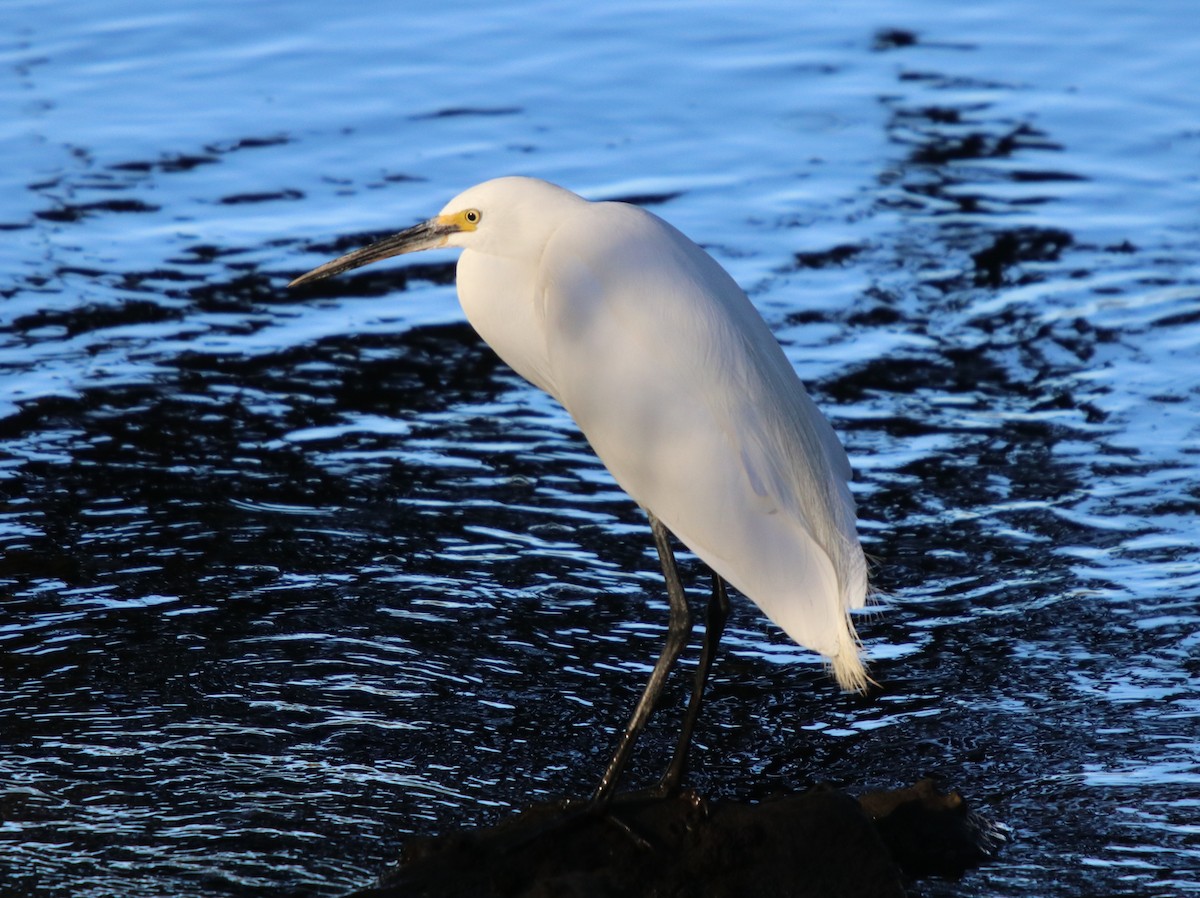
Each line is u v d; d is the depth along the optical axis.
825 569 7.51
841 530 7.63
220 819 8.21
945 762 8.85
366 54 21.89
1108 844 8.01
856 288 15.80
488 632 10.27
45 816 8.20
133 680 9.58
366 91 20.69
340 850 7.97
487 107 20.22
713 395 7.53
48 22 22.80
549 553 11.35
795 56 22.02
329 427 13.29
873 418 13.38
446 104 20.31
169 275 16.12
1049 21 23.47
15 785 8.46
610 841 7.51
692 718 7.91
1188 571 10.92
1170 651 9.98
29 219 17.25
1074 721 9.24
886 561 11.19
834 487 7.75
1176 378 13.95
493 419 13.54
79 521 11.59
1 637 10.02
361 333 15.10
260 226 17.22
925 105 20.45
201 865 7.81
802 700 9.57
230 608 10.46
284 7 23.50
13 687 9.46
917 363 14.33
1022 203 17.81
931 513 11.85
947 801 8.01
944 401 13.67
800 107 20.36
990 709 9.40
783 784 8.66
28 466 12.41
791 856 7.37
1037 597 10.67
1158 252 16.59
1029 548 11.32
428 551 11.33
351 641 10.09
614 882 7.31
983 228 17.19
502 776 8.71
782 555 7.57
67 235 16.94
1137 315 15.21
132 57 21.66
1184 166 18.70
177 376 14.09
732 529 7.59
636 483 7.84
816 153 19.05
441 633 10.24
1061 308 15.41
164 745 8.90
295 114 20.00
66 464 12.48
